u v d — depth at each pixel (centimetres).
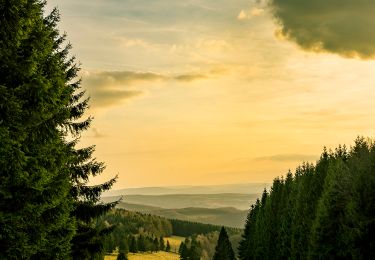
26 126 1185
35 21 1393
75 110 1906
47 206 1357
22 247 1200
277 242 6756
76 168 1850
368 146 4456
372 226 3453
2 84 1152
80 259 1955
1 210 1189
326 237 4159
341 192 4138
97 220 2012
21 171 1172
